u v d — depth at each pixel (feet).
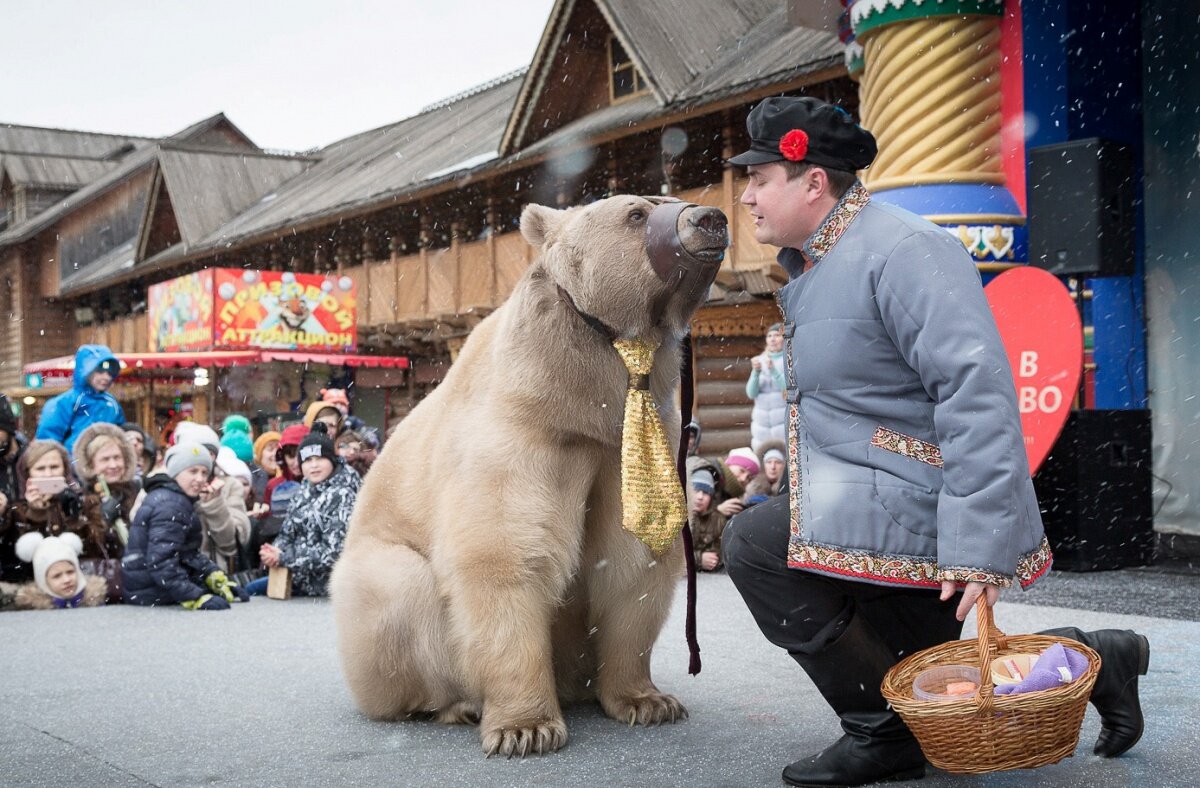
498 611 11.32
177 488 23.93
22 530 24.54
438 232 72.95
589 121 57.26
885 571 9.09
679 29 52.70
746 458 27.58
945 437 8.75
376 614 12.34
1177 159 29.04
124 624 21.02
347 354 61.31
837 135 9.63
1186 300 29.01
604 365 11.14
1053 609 19.35
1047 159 24.99
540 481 11.28
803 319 9.67
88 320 124.47
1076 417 24.40
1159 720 11.93
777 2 57.26
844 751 9.93
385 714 12.94
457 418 12.07
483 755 11.32
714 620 19.29
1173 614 18.90
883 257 9.20
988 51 26.73
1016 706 8.26
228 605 23.47
